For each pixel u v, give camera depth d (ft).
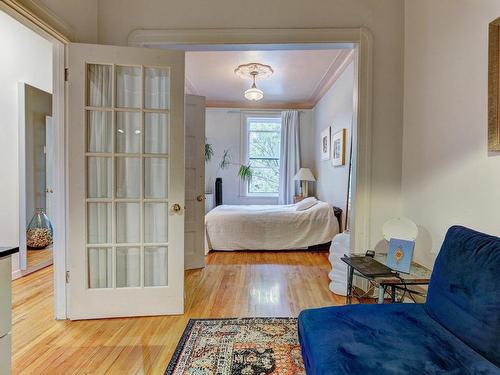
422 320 4.68
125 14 8.55
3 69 10.40
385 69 8.43
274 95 19.04
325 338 4.21
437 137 6.84
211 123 21.58
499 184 5.11
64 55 7.25
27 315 7.80
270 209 15.65
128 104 7.75
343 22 8.43
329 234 14.11
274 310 8.16
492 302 3.71
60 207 7.50
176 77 7.74
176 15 8.57
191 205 11.74
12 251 3.77
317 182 19.57
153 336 6.83
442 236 6.65
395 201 8.51
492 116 5.12
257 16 8.51
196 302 8.67
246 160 21.77
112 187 7.64
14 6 5.77
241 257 13.37
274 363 5.84
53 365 5.77
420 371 3.49
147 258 8.01
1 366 3.70
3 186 10.28
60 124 7.38
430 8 7.10
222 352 6.20
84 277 7.55
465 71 5.94
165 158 7.91
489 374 3.41
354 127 8.74
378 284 5.82
